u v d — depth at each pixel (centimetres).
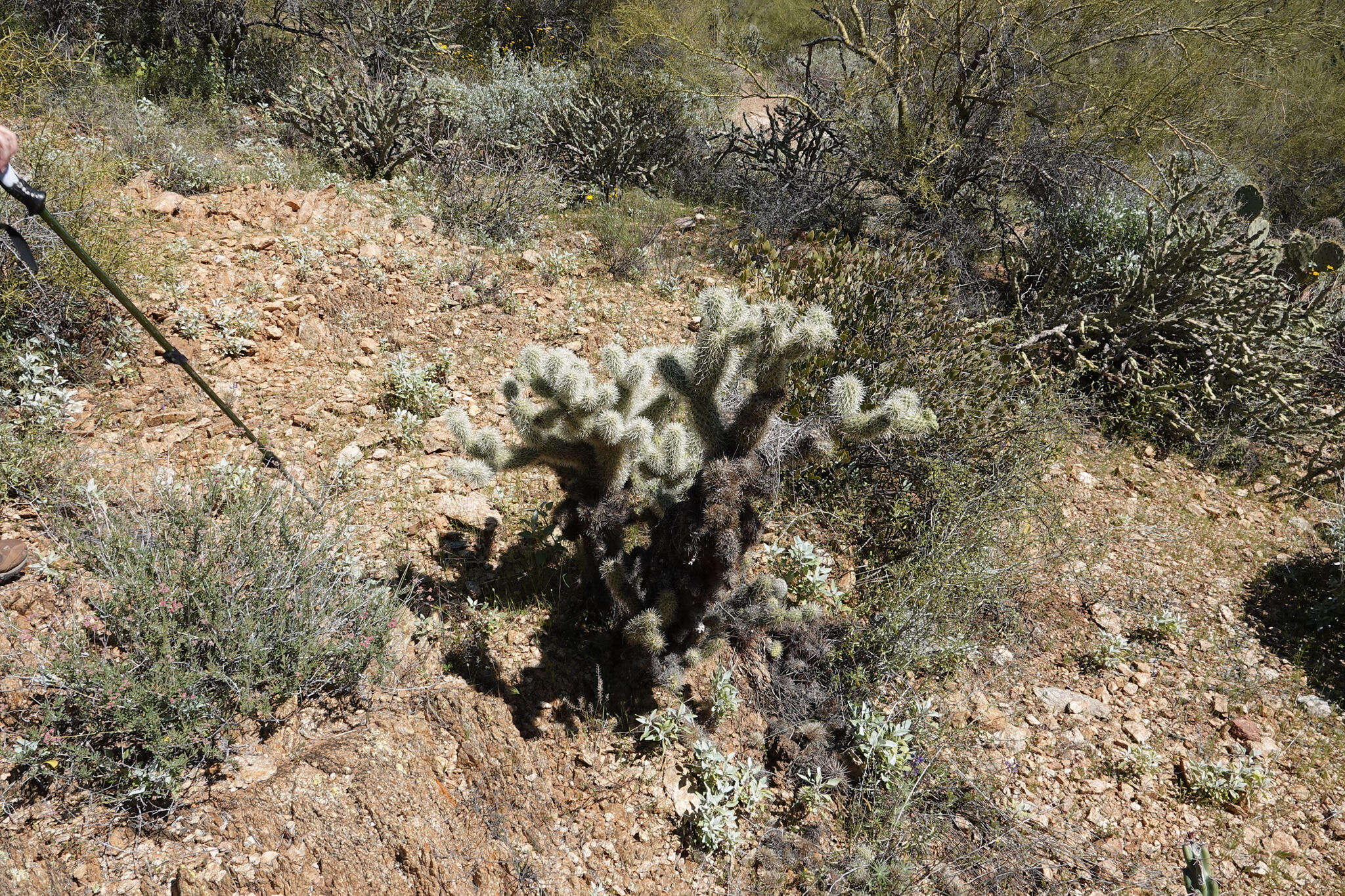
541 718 343
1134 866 362
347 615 322
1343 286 748
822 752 377
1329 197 1059
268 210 612
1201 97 841
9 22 711
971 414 494
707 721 370
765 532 456
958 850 357
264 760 284
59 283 423
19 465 354
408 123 782
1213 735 430
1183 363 693
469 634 353
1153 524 564
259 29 988
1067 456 613
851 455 502
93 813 261
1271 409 649
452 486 425
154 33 886
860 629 416
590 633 377
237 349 471
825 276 537
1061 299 702
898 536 479
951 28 839
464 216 687
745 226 812
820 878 336
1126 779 402
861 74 858
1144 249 681
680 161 930
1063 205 806
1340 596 513
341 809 279
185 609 298
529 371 305
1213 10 818
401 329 538
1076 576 508
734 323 305
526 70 989
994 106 823
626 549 392
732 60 957
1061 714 427
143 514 325
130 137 657
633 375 312
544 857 308
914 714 395
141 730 273
